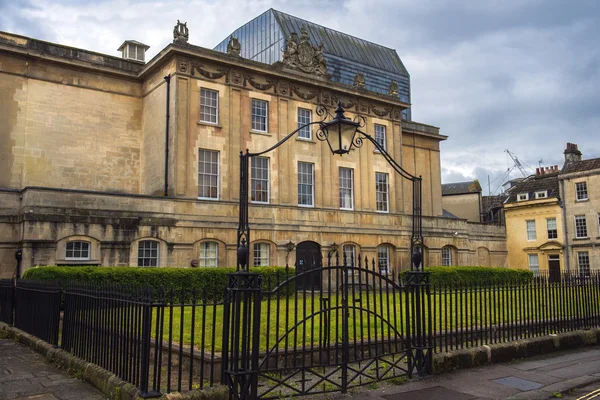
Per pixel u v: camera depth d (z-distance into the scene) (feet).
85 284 32.73
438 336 34.91
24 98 83.61
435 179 137.28
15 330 45.34
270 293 25.58
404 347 32.91
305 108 101.35
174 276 67.21
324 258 96.84
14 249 71.82
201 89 88.84
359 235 103.14
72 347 33.53
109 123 91.81
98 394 26.81
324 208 98.84
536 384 30.07
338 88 104.88
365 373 31.55
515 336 39.70
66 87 87.97
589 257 132.36
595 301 45.39
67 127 87.30
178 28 86.07
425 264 115.03
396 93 116.26
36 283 41.93
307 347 32.07
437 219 118.93
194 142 86.07
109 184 90.63
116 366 26.86
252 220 88.74
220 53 89.35
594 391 29.19
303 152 99.50
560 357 37.86
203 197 86.63
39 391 27.43
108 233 74.13
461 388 29.04
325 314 31.01
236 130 91.30
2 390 27.61
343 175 106.01
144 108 94.94
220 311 54.34
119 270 63.05
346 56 178.70
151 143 91.30
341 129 29.99
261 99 95.45
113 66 92.53
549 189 145.18
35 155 83.76
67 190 71.92
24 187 78.59
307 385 28.96
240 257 25.53
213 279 70.54
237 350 24.63
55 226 70.13
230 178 89.45
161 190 86.38
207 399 23.93
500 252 146.82
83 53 89.81
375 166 110.63
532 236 144.97
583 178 135.23
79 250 72.13
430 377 31.42
